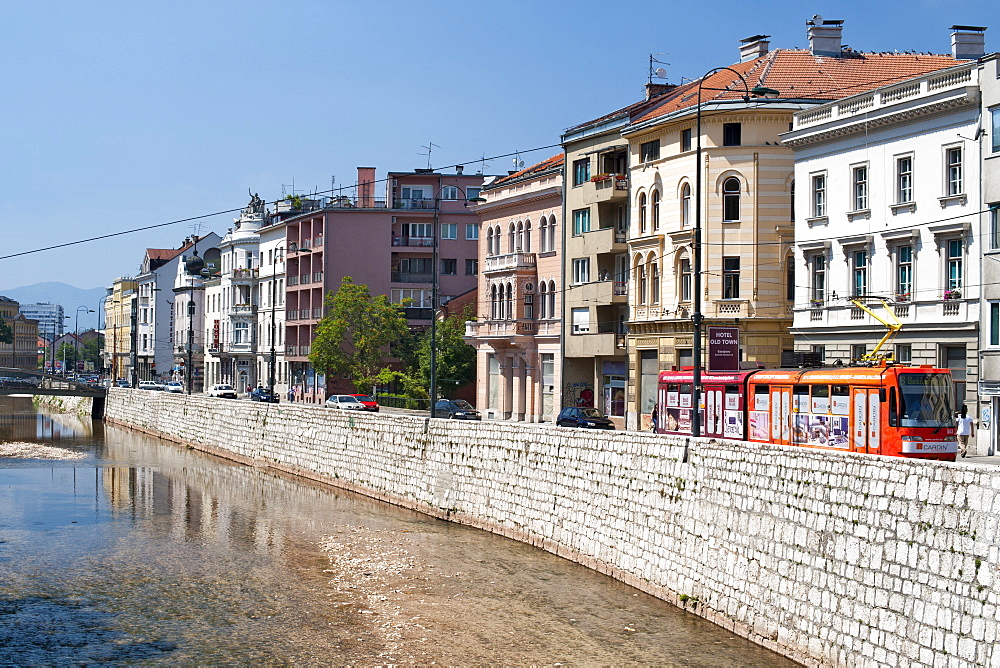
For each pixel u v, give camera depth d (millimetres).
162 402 91812
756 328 58812
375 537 40469
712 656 24469
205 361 147625
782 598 24484
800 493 24125
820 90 59312
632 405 66125
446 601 30359
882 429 35469
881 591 21062
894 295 48406
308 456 60781
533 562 35438
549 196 75312
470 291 100250
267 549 38344
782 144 55469
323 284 106438
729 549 26938
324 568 35094
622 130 66750
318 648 26062
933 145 46625
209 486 57156
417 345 93812
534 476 38750
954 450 35344
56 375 169500
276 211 128750
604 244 68312
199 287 152500
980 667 18312
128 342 191250
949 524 19391
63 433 94562
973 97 44406
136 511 47719
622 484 32938
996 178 43562
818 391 38719
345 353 94750
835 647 22281
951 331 45719
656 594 30312
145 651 25812
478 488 42875
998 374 43594
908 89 47875
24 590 32062
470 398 89312
